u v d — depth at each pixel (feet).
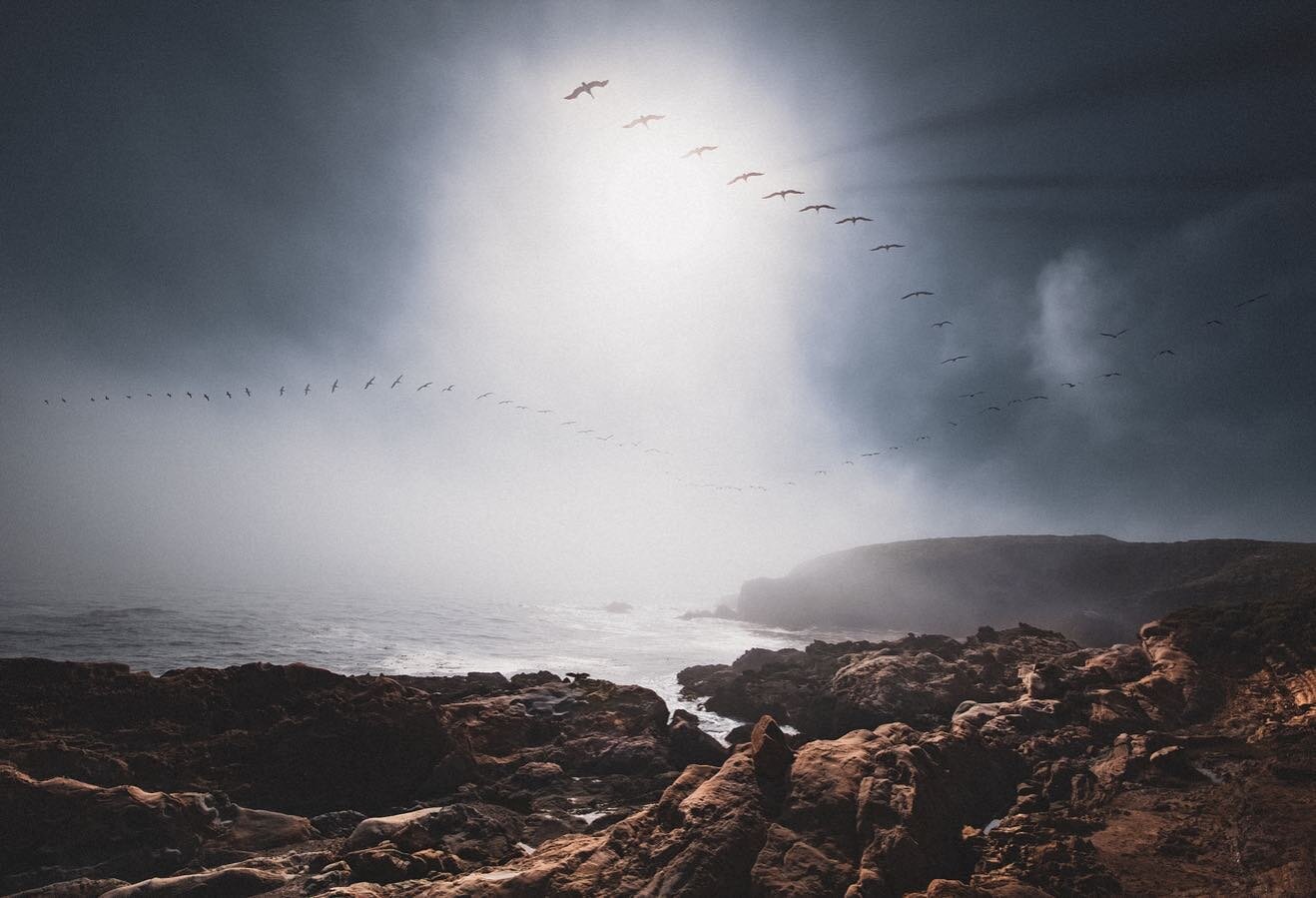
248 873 36.63
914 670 90.38
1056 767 54.19
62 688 59.00
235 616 188.14
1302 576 190.60
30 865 39.60
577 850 36.99
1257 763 49.39
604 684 87.25
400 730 61.00
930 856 36.83
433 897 31.94
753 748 44.65
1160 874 35.83
